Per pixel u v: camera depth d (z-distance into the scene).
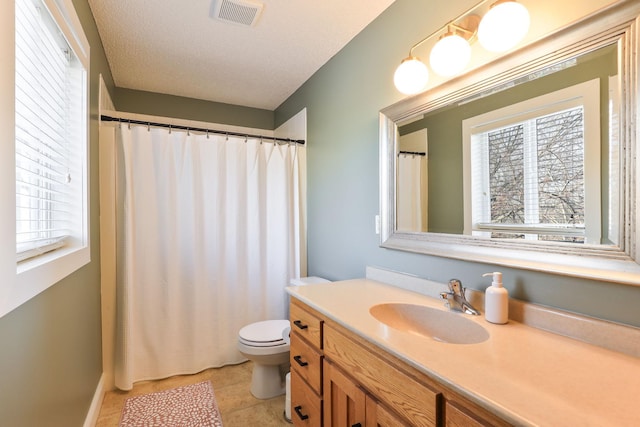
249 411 1.91
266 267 2.66
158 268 2.28
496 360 0.82
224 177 2.49
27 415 0.93
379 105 1.85
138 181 2.21
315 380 1.36
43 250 1.22
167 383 2.22
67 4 1.24
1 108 0.74
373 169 1.90
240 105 3.34
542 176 1.06
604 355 0.85
